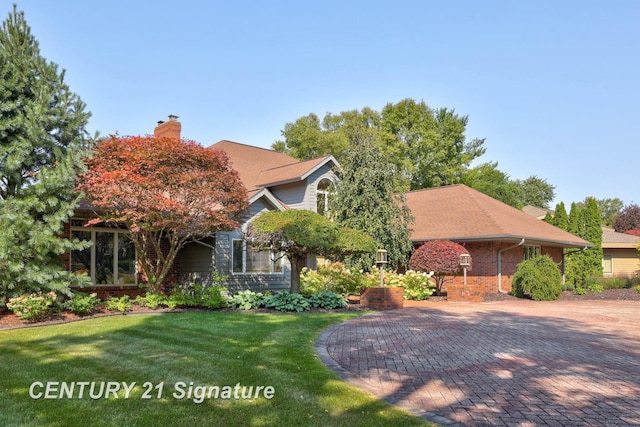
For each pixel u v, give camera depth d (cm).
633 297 2059
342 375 662
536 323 1220
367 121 4659
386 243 2019
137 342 839
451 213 2320
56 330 954
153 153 1234
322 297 1505
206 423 456
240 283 1755
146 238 1491
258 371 649
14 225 1053
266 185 2156
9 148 1134
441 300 1878
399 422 474
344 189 2078
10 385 564
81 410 484
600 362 775
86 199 1238
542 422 494
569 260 2831
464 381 649
